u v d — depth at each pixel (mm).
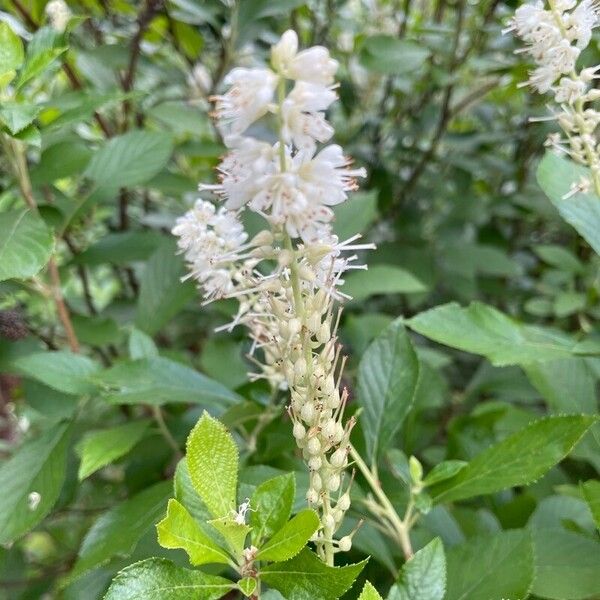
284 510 155
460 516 266
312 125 141
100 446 235
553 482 285
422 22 469
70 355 254
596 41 322
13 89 278
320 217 147
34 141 238
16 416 412
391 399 232
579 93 220
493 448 203
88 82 463
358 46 433
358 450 242
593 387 259
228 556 155
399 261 460
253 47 468
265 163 142
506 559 186
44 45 263
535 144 492
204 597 151
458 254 462
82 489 408
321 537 163
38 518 225
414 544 227
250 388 279
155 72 427
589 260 448
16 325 301
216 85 415
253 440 256
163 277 318
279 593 170
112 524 211
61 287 327
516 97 487
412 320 242
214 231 214
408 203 506
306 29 513
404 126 513
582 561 203
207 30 480
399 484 247
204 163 477
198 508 164
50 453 245
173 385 243
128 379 241
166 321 312
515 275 479
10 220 236
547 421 195
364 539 216
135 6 447
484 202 495
